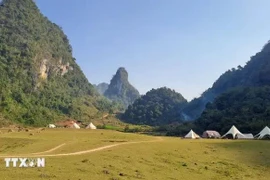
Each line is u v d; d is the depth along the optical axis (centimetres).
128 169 3081
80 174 2612
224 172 3659
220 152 4925
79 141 4944
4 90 17562
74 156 3406
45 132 7731
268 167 4166
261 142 6175
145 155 3916
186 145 5138
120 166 3138
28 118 15988
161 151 4328
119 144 4597
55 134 7069
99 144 4512
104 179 2559
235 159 4516
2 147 4984
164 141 5588
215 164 4078
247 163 4328
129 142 4991
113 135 7181
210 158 4406
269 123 10475
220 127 12188
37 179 2316
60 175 2500
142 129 16025
